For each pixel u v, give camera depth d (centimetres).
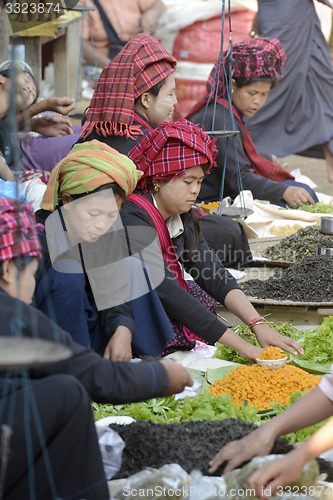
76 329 650
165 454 529
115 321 674
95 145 655
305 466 490
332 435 467
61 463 455
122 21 1716
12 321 456
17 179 438
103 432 519
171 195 737
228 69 1167
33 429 440
